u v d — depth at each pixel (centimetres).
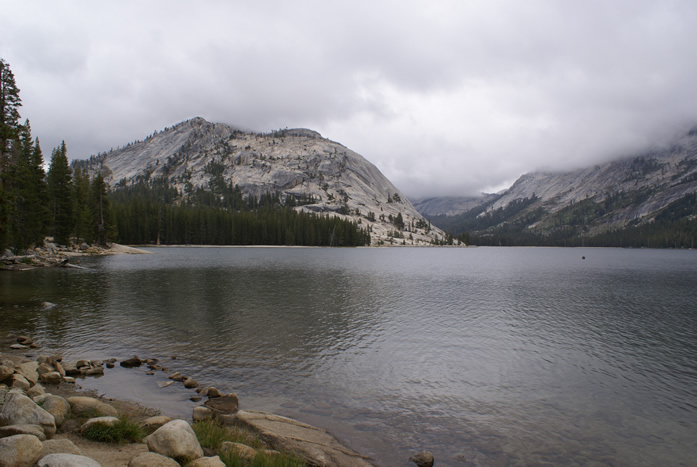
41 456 801
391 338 2684
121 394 1586
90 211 10906
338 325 3012
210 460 885
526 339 2742
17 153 4959
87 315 3069
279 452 1097
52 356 1978
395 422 1461
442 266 10325
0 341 2270
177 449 923
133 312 3241
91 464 763
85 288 4412
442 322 3228
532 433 1413
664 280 6969
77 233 10300
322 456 1150
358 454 1209
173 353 2203
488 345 2577
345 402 1630
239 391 1698
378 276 7031
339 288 5184
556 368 2153
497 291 5281
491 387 1859
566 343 2656
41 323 2758
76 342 2342
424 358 2275
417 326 3066
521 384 1908
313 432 1326
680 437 1416
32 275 5453
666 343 2675
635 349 2531
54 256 7981
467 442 1332
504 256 18300
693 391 1850
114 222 12238
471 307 3972
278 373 1947
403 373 2014
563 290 5469
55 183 9131
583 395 1788
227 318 3123
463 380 1941
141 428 1148
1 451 738
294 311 3494
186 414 1409
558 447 1322
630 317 3553
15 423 966
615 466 1217
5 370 1384
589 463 1230
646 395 1798
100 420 1074
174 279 5584
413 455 1222
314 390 1748
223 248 17962
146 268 7156
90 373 1814
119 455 946
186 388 1692
